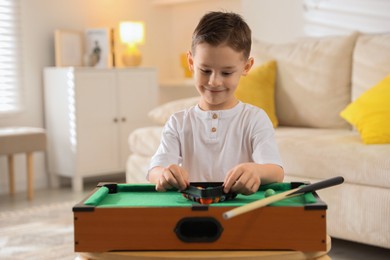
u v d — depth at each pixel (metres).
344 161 2.56
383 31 3.86
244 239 1.11
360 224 2.52
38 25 4.57
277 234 1.11
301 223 1.11
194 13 5.15
